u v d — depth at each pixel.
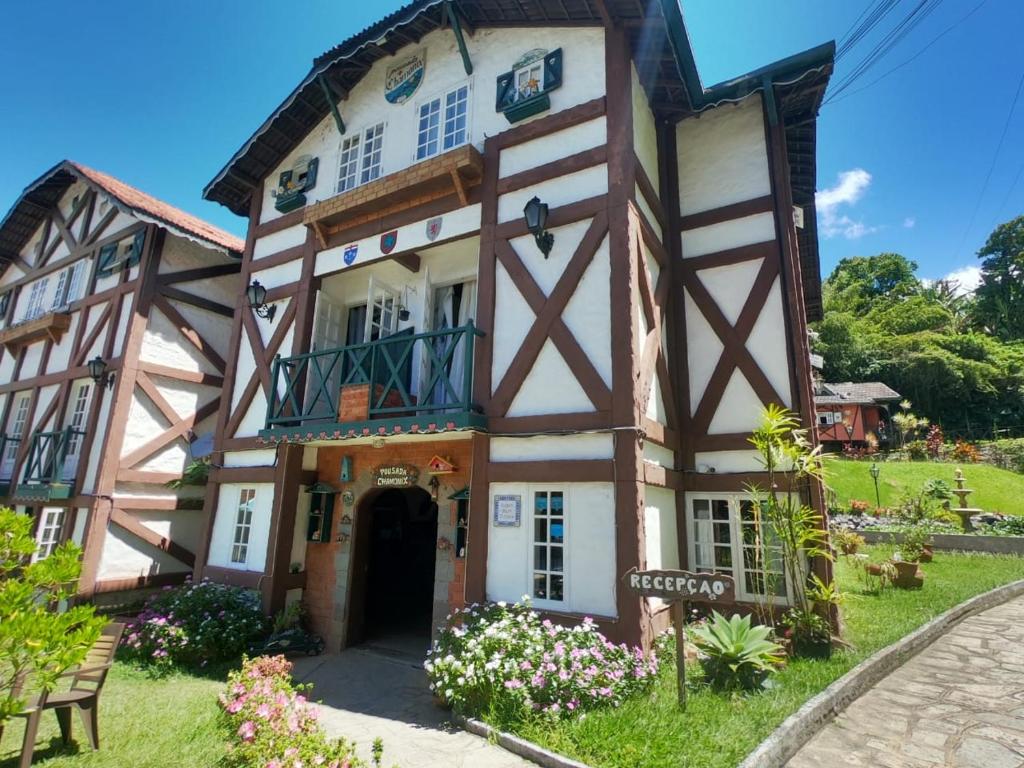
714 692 4.67
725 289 7.41
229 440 8.99
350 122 9.12
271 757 3.60
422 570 11.03
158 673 6.37
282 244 9.45
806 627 5.68
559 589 5.64
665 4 6.25
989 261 44.88
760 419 6.89
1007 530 12.99
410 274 8.61
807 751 3.87
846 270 55.47
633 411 5.59
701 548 6.98
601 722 4.15
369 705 5.50
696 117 8.10
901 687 5.02
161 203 12.59
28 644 3.63
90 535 9.77
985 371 32.62
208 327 12.12
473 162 7.02
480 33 7.90
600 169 6.40
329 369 7.63
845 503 17.06
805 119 7.69
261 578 7.80
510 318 6.59
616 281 5.95
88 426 10.67
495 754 4.11
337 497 8.09
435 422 6.29
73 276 13.16
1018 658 5.74
